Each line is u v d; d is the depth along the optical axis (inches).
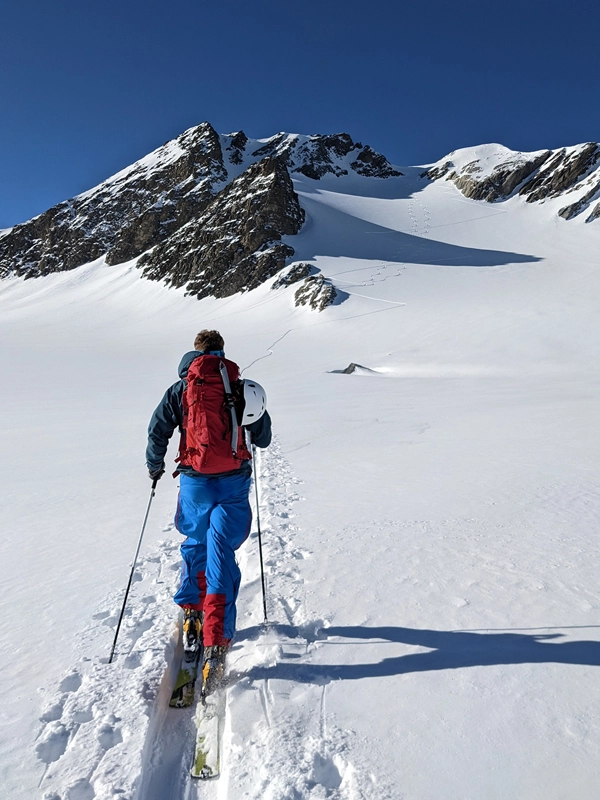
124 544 193.8
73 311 4116.6
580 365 1504.7
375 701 96.9
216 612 109.3
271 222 4050.2
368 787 77.2
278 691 101.3
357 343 2121.1
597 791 74.7
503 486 243.9
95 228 5679.1
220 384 120.6
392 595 137.0
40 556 184.4
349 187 6176.2
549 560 154.1
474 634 116.8
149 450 126.6
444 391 909.8
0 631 129.4
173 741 98.0
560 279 2719.0
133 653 118.3
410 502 226.4
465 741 85.4
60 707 100.6
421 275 3065.9
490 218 4626.0
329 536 185.9
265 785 78.9
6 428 635.5
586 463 284.0
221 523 118.6
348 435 436.8
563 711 91.1
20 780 82.7
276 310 2992.1
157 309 3774.6
